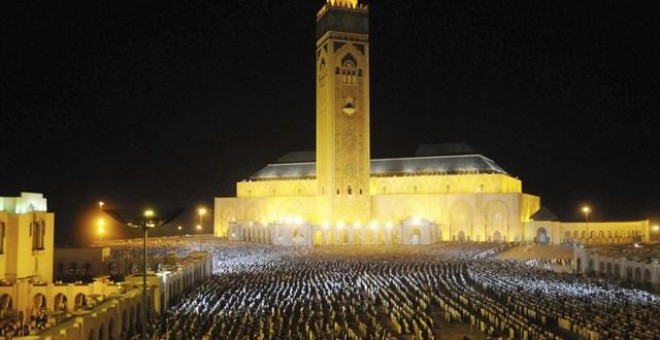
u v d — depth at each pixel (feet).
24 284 189.67
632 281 232.12
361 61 470.39
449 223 474.08
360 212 461.78
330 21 465.47
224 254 339.16
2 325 152.05
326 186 460.14
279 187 532.32
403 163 515.91
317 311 170.60
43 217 231.91
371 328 152.97
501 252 355.77
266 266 281.54
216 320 154.20
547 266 289.53
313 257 322.55
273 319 158.20
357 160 463.83
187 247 371.15
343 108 463.01
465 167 492.54
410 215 484.74
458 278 241.14
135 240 462.60
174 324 150.82
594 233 453.17
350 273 252.21
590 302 177.27
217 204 545.03
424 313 167.02
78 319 121.19
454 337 146.51
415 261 299.79
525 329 142.00
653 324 146.51
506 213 459.73
